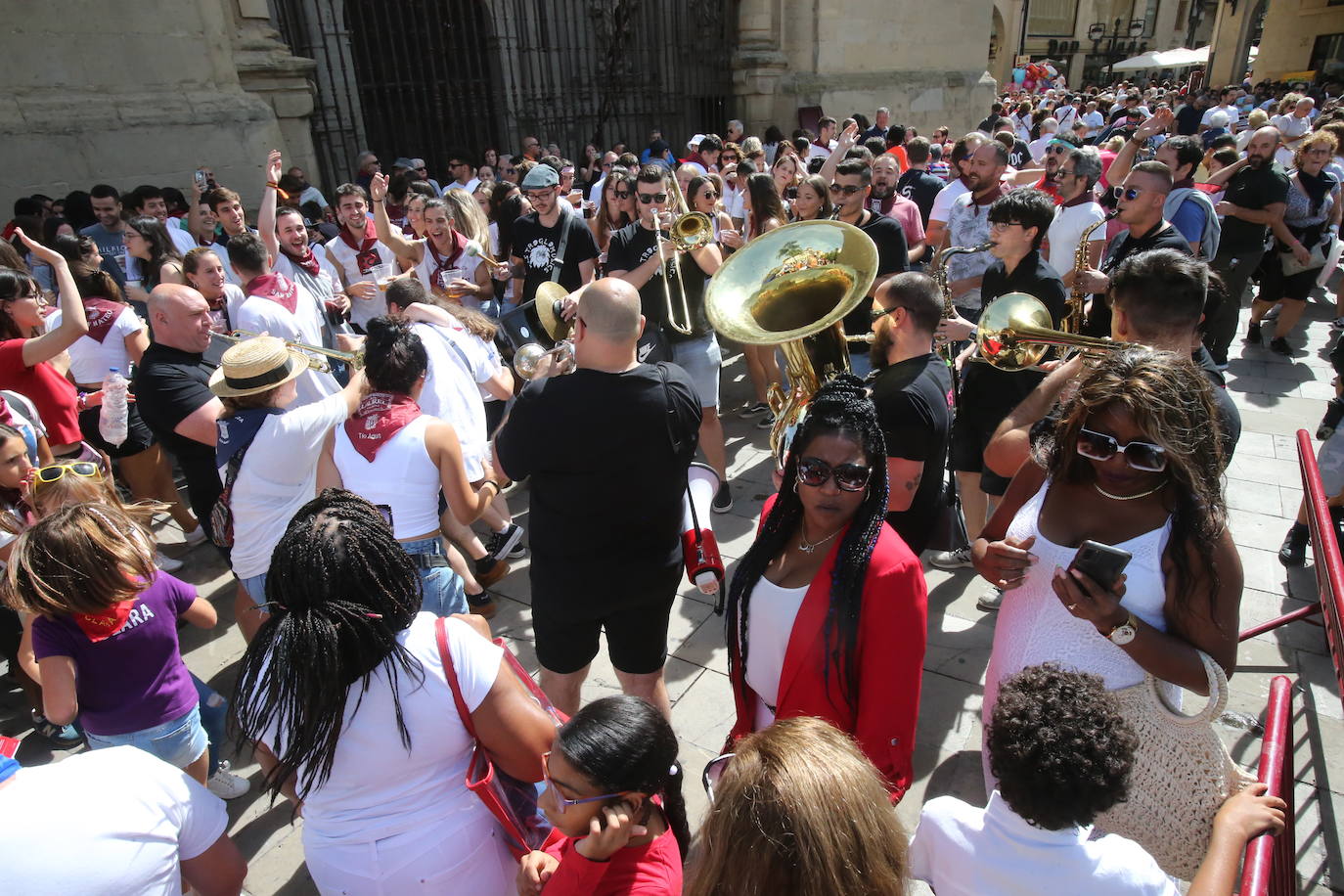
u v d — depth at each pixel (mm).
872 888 1144
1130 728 1354
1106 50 42625
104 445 4477
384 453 2676
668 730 1543
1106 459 1671
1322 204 6254
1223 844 1517
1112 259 3826
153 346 3299
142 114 8016
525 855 1716
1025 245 3389
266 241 4949
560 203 5422
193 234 7168
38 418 3590
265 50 9203
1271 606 3570
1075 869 1323
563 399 2271
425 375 2844
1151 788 1752
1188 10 45125
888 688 1696
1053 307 3387
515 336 4926
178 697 2369
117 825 1390
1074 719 1320
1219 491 1670
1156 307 2189
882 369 2658
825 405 1771
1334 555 2385
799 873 1121
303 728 1444
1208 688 1664
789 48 14562
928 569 3996
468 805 1622
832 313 2492
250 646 1549
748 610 1906
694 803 2748
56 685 2129
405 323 2836
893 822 1218
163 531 4832
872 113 15117
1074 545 1804
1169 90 26203
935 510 2596
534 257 5434
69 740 3221
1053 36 41500
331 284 5176
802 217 4891
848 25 14523
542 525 2430
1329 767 2734
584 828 1498
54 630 2152
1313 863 2412
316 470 2820
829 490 1706
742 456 5402
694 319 4469
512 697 1615
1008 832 1372
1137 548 1722
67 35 7539
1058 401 2123
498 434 2438
